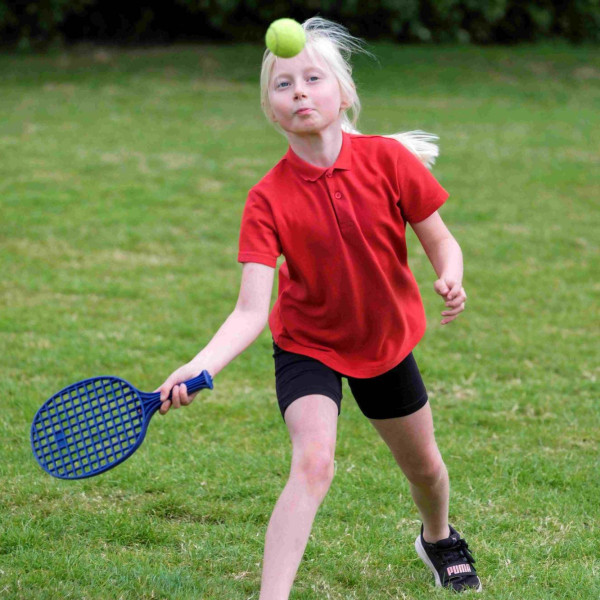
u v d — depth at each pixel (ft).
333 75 18.38
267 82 18.58
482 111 92.79
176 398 16.49
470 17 120.47
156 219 56.49
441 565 21.09
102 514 23.88
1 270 46.57
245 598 20.11
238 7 114.32
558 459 28.09
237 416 31.19
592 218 59.82
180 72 104.73
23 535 22.41
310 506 16.49
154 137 78.38
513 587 20.84
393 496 25.52
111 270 47.57
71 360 35.24
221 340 17.22
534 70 111.55
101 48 113.09
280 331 19.12
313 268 18.40
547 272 49.11
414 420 19.21
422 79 104.37
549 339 39.70
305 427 17.26
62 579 20.63
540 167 72.38
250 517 24.14
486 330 40.81
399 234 18.88
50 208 57.11
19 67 103.76
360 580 21.11
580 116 92.53
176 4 116.16
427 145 19.92
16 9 109.81
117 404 17.90
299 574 21.38
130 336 38.42
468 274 48.52
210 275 47.55
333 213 18.17
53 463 17.94
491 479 26.53
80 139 76.38
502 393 33.81
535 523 24.04
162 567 21.17
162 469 26.68
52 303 42.39
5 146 72.54
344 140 18.75
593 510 24.91
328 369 18.49
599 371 36.27
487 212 60.03
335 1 110.73
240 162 71.36
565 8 124.16
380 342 18.84
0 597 19.56
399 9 112.47
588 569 21.62
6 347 36.52
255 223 18.22
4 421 29.63
